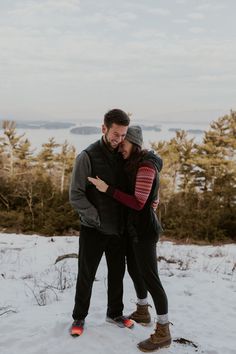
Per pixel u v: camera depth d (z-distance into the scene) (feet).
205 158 117.70
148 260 11.39
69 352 11.06
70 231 58.13
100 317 13.56
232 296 19.03
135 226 11.33
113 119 10.62
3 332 12.51
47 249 37.60
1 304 17.80
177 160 114.52
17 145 138.21
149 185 11.00
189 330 13.98
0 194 65.31
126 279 20.94
